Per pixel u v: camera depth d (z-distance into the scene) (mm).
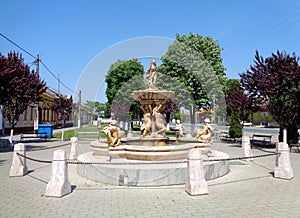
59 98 31062
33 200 5398
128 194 5812
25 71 15539
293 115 13695
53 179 5746
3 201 5336
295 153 13273
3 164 9625
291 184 6781
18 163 7672
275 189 6285
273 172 8312
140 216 4543
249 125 48656
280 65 13289
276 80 13281
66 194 5781
